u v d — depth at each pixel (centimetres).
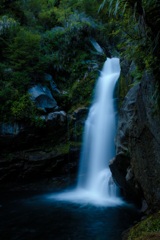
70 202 863
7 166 1169
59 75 1481
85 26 1616
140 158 526
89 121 1302
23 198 930
